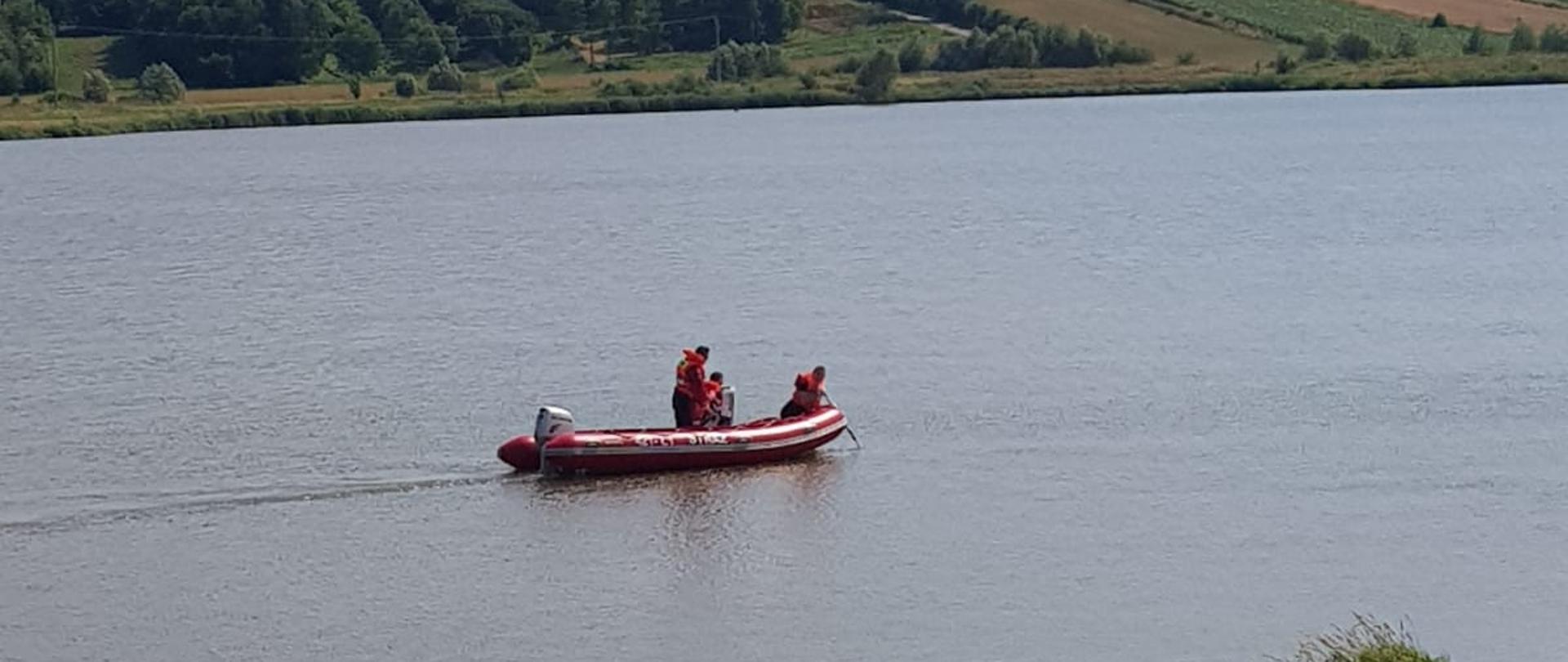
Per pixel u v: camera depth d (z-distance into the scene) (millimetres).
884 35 188750
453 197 108062
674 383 51719
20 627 32531
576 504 39125
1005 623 32281
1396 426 45125
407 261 78812
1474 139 132250
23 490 40469
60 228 94000
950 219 91812
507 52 188500
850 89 176000
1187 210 93812
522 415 47719
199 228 93500
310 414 47625
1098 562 35219
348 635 32125
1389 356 53312
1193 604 33000
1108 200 99125
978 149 133375
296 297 68375
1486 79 177125
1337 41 182250
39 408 48562
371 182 117938
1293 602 33031
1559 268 70438
